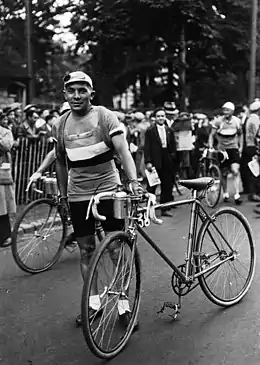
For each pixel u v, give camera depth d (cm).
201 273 400
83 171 384
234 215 439
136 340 364
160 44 2228
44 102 2377
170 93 2388
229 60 2353
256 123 957
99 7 2208
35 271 525
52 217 551
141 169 1121
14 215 798
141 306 427
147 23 2091
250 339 363
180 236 672
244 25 2273
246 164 993
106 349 340
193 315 407
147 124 1138
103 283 342
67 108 447
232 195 1009
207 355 340
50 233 545
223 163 929
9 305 436
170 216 787
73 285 486
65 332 381
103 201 382
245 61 2361
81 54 2550
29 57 1848
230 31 2247
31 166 895
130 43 2219
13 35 2297
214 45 2177
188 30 2109
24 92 2006
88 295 322
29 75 1855
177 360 335
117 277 353
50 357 342
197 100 2608
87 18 2266
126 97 2791
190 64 2308
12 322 400
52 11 2533
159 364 330
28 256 529
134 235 360
